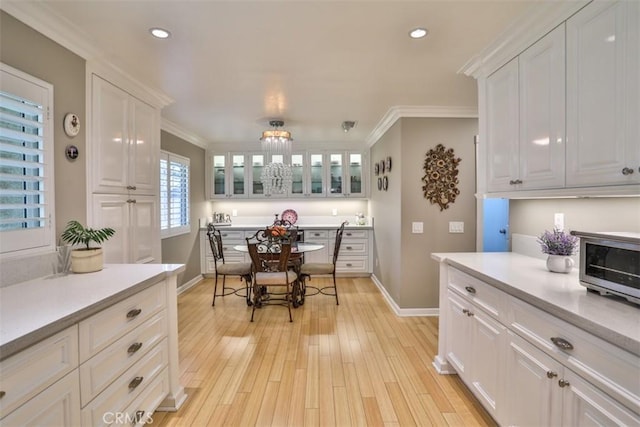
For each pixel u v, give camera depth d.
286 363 2.61
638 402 0.96
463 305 2.14
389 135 4.12
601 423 1.08
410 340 3.04
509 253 2.52
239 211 6.03
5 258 1.54
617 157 1.29
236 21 1.82
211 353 2.79
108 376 1.43
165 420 1.94
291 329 3.32
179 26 1.86
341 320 3.57
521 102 1.90
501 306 1.68
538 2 1.62
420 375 2.43
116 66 2.31
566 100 1.55
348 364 2.59
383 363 2.61
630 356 0.99
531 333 1.45
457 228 3.64
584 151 1.45
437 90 2.96
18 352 1.01
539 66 1.74
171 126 4.27
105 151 2.24
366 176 5.71
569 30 1.53
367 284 5.14
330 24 1.86
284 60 2.32
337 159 5.70
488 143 2.28
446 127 3.61
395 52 2.20
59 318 1.14
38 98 1.70
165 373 1.95
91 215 2.11
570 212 1.99
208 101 3.23
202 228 5.50
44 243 1.73
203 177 5.59
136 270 1.90
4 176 1.51
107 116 2.27
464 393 2.20
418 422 1.92
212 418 1.96
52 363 1.14
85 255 1.80
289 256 3.70
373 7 1.70
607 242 1.32
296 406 2.06
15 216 1.61
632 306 1.25
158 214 2.93
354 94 3.06
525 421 1.49
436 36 1.99
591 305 1.26
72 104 1.96
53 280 1.66
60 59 1.86
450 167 3.62
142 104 2.73
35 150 1.67
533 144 1.79
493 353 1.76
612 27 1.31
